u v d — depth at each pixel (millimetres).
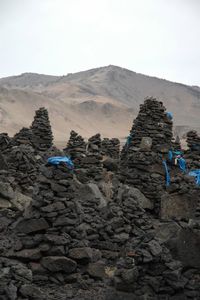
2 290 16000
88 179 33125
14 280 16562
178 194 25547
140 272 16922
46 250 19250
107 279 19422
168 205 25641
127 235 22672
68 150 38875
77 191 25297
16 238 20125
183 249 17734
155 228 23250
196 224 18234
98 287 18781
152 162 31391
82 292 18266
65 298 17562
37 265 18953
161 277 16906
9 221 22672
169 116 34469
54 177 20250
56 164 20406
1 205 25547
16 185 30031
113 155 51875
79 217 22078
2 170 30109
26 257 19078
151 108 33844
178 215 25094
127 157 34469
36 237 19547
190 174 31438
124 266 16766
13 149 34656
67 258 19109
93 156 35906
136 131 33938
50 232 19656
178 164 32156
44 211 19781
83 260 19609
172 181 26062
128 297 16453
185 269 17609
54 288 18469
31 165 31953
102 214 23812
